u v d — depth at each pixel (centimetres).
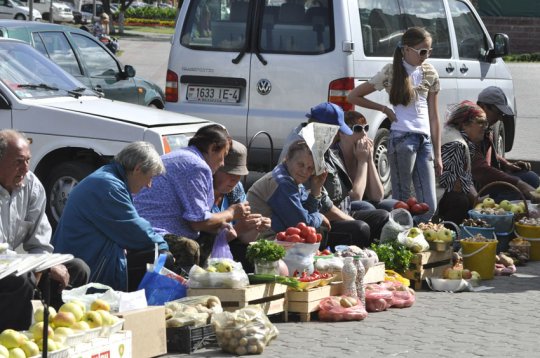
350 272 800
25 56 1159
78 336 593
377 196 1020
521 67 3547
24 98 1102
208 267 740
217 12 1298
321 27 1252
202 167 805
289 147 856
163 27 7319
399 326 769
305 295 773
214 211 849
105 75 1559
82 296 654
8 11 5766
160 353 666
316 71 1247
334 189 930
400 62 1033
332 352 686
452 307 841
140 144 752
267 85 1267
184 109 1305
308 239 798
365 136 997
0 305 618
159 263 732
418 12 1388
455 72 1445
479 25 1537
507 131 1647
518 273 1005
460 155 1102
